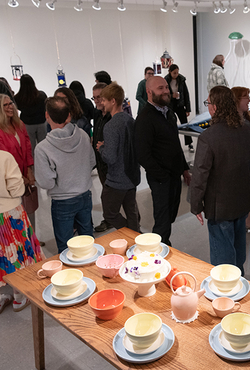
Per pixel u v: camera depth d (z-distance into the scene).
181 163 2.67
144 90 5.38
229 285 1.36
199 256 2.94
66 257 1.78
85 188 2.42
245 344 1.09
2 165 2.11
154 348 1.14
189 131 4.27
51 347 2.06
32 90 4.72
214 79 5.77
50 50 6.58
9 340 2.16
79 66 7.01
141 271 1.38
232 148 1.94
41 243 3.34
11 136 2.49
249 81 8.54
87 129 3.41
